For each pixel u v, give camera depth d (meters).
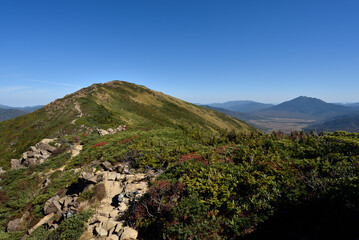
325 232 6.57
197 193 10.48
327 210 7.48
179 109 134.88
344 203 7.43
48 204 16.02
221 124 155.62
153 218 9.88
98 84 115.81
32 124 63.38
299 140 17.89
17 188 23.45
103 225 11.05
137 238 9.41
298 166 11.63
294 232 7.11
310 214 7.65
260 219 8.18
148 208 10.97
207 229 8.26
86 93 91.88
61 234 11.30
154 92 150.38
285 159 13.34
